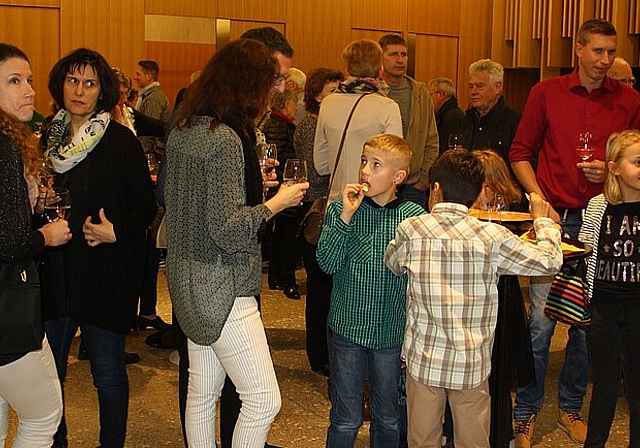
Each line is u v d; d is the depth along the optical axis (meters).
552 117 3.94
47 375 2.52
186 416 2.83
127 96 5.39
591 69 3.81
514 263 2.76
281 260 6.48
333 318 3.06
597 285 3.27
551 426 3.99
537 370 3.63
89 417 3.98
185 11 9.62
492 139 5.04
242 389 2.69
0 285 2.38
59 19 9.04
